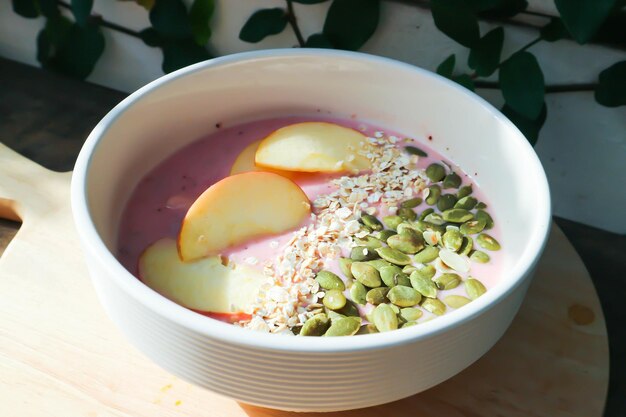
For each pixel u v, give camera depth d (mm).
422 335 270
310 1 446
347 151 390
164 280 335
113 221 360
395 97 404
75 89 533
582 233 470
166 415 332
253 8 467
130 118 366
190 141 405
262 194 357
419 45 451
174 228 363
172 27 484
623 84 417
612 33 407
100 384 340
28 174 430
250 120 418
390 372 278
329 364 269
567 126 447
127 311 290
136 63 525
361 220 364
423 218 366
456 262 345
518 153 354
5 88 528
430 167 390
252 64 396
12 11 533
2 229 437
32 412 329
